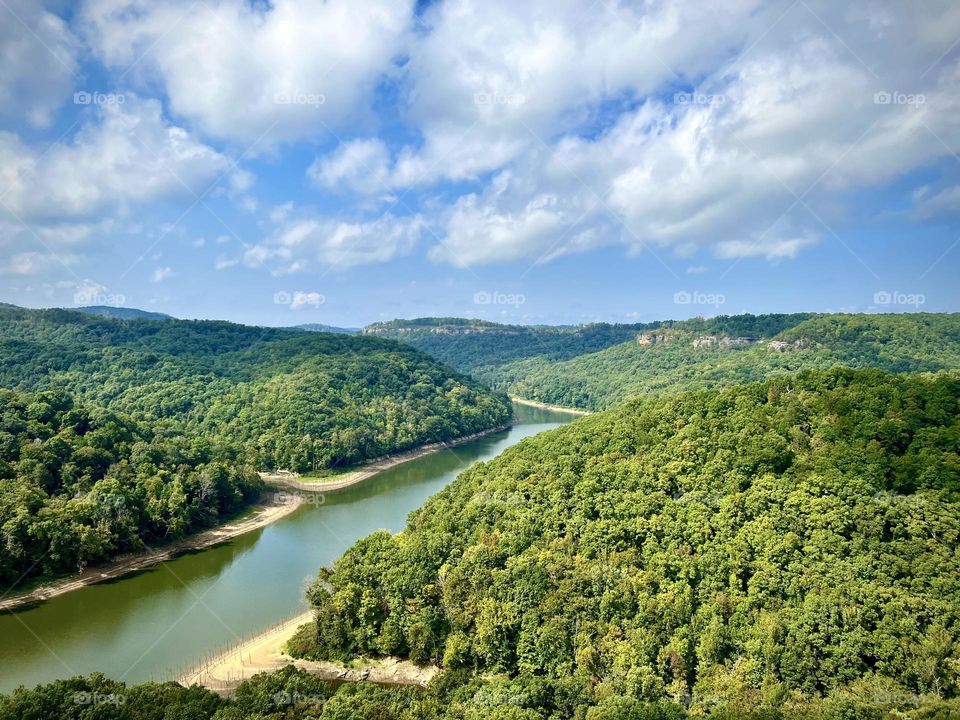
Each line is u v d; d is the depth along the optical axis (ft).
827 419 364.79
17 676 317.22
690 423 421.59
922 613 246.88
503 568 336.70
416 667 321.93
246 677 314.96
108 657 336.70
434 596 335.26
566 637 286.87
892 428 335.67
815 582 272.72
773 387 421.59
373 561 368.07
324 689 260.62
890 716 207.92
